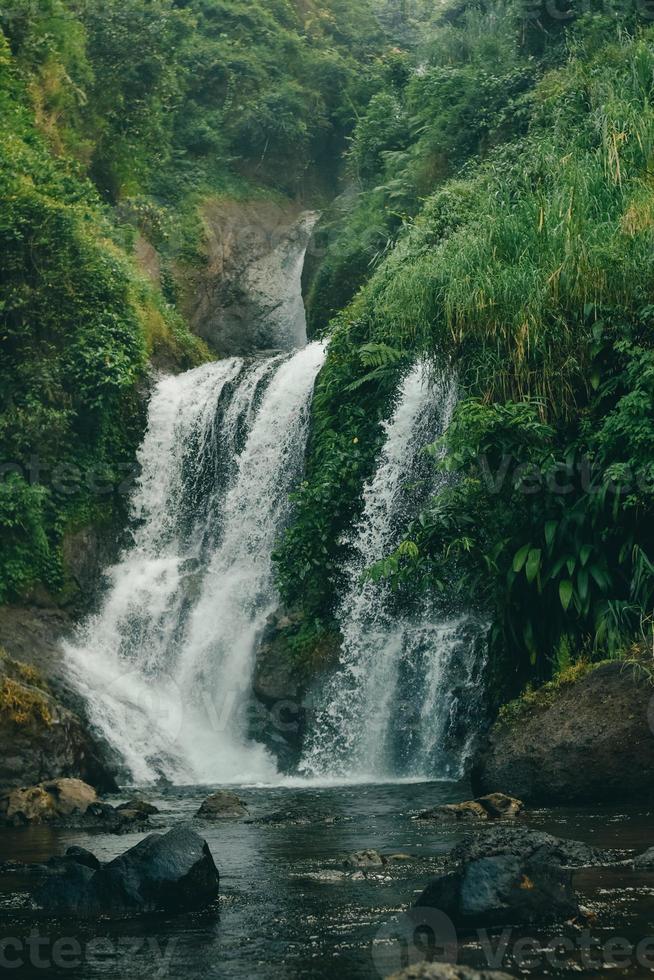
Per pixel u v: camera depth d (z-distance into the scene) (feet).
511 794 28.27
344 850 21.57
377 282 52.70
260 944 13.79
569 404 34.04
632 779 27.07
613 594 32.01
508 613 33.58
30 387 58.23
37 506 55.62
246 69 101.55
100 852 22.90
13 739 36.52
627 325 32.76
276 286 92.84
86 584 57.31
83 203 65.77
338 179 105.19
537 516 32.81
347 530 46.60
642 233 33.86
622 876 16.72
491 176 55.42
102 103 82.43
